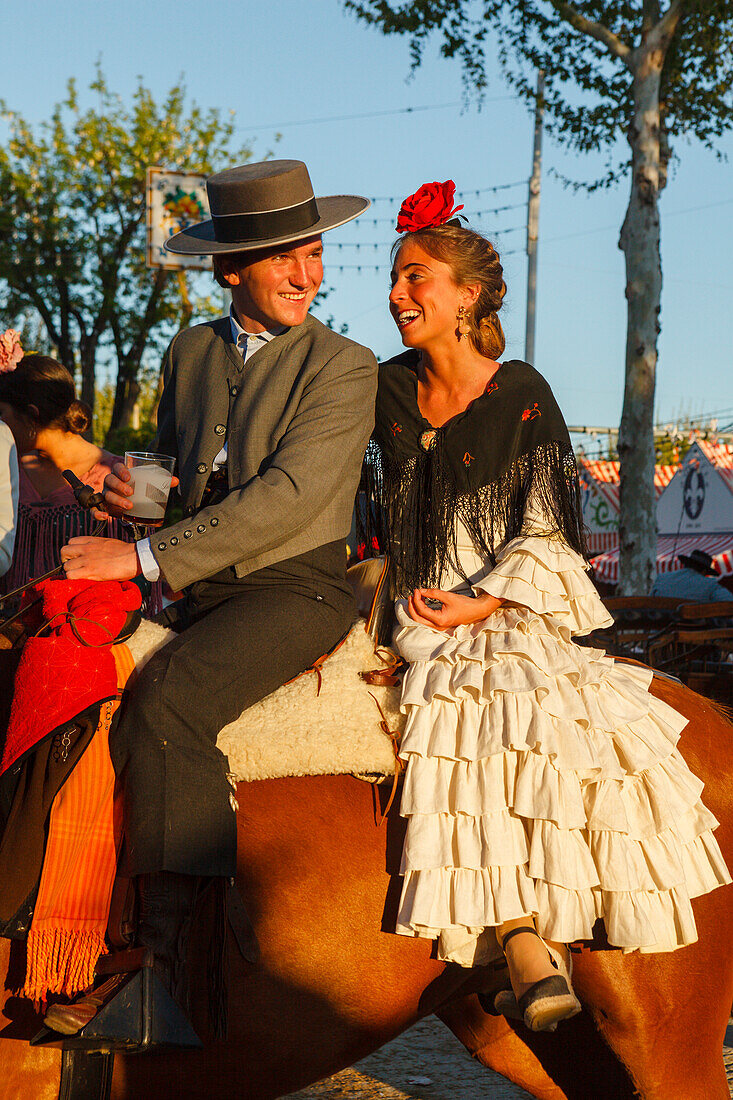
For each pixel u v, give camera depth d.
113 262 31.64
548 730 2.32
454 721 2.39
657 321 12.80
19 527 3.88
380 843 2.39
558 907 2.27
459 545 2.61
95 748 2.23
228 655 2.31
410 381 2.74
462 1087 3.84
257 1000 2.29
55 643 2.27
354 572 2.76
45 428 3.91
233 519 2.32
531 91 15.96
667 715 2.52
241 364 2.64
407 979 2.40
